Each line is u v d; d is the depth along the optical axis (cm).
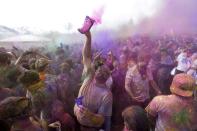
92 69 370
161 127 313
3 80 382
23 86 372
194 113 309
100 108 357
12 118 254
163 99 315
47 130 367
